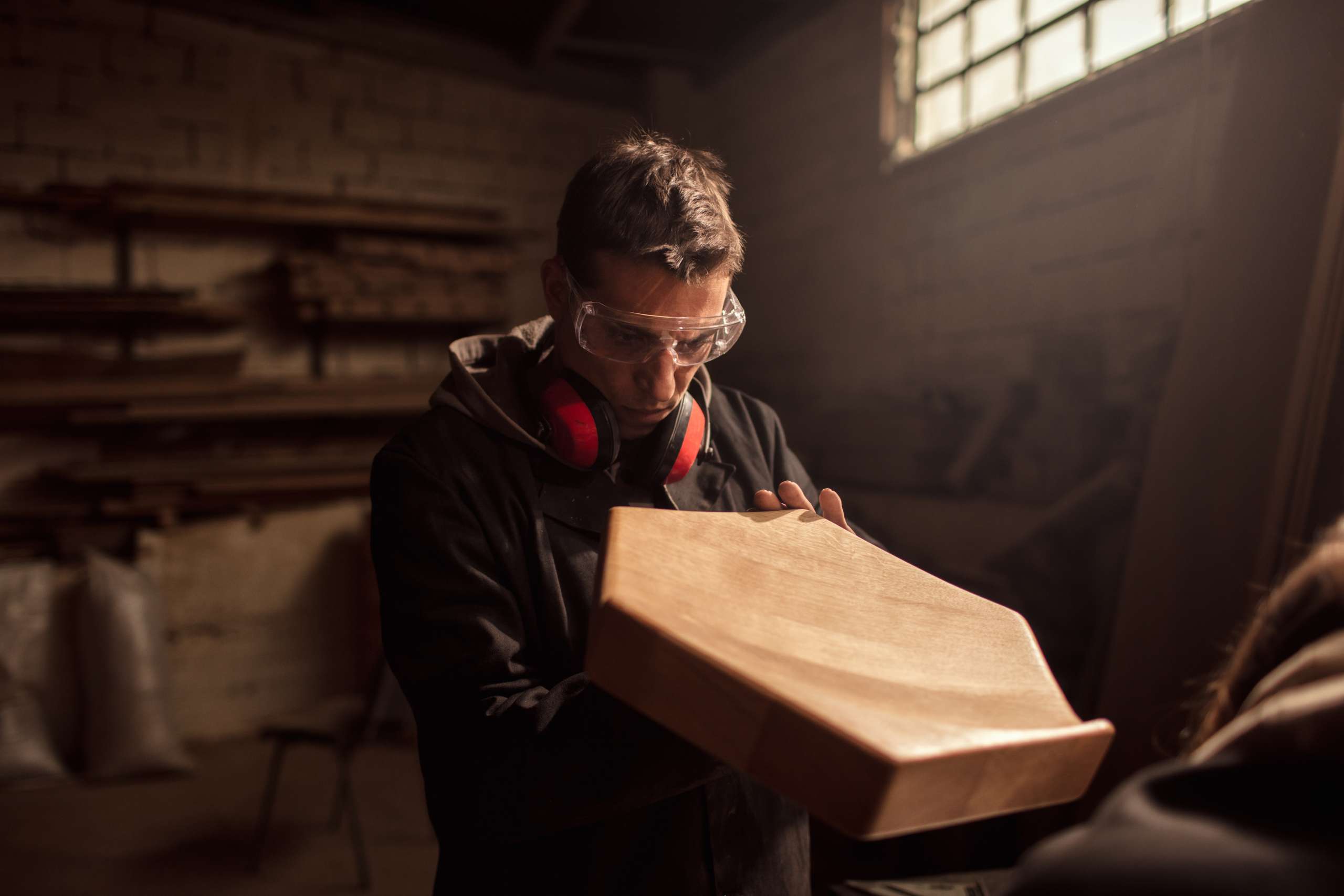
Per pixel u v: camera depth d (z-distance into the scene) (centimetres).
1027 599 238
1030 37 315
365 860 276
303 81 421
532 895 91
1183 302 209
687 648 54
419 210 427
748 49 458
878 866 222
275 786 296
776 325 447
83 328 379
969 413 322
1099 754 59
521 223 472
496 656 84
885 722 53
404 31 436
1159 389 250
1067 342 283
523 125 472
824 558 79
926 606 75
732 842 95
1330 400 162
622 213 85
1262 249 184
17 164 368
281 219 398
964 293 335
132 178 387
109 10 381
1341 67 173
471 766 80
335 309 399
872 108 382
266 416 409
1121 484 237
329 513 416
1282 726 32
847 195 396
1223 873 27
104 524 378
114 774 340
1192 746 49
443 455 95
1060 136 294
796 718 51
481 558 91
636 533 71
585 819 77
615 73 491
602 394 95
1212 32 241
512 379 105
